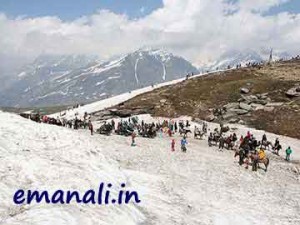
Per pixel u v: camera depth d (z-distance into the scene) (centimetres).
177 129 8019
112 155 4219
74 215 2147
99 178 2941
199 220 2736
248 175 4375
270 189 3869
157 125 7519
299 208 3303
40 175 2630
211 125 8306
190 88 10812
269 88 10031
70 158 3177
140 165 4050
